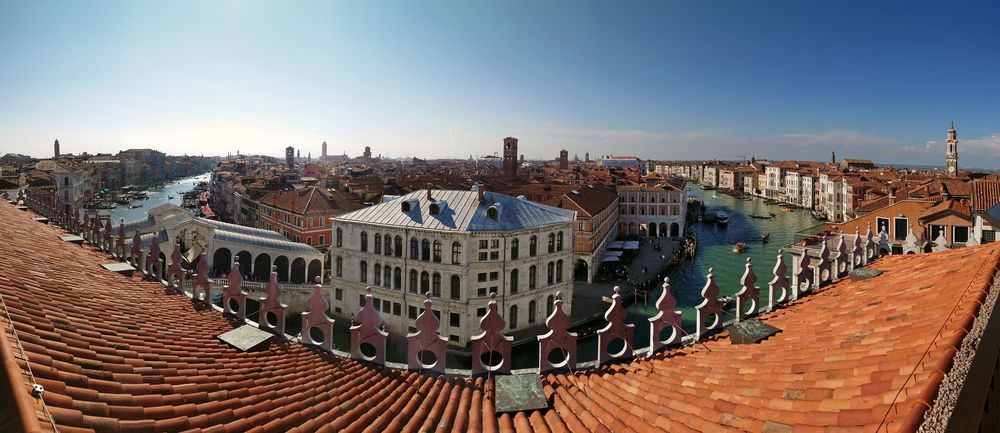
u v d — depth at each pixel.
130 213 173.75
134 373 10.55
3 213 29.00
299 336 18.00
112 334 12.62
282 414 10.73
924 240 48.38
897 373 8.14
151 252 25.78
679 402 10.41
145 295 19.70
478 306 54.38
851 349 10.59
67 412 7.42
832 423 7.56
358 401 12.47
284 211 101.50
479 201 58.97
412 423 11.47
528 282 57.62
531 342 54.75
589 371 14.84
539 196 102.50
